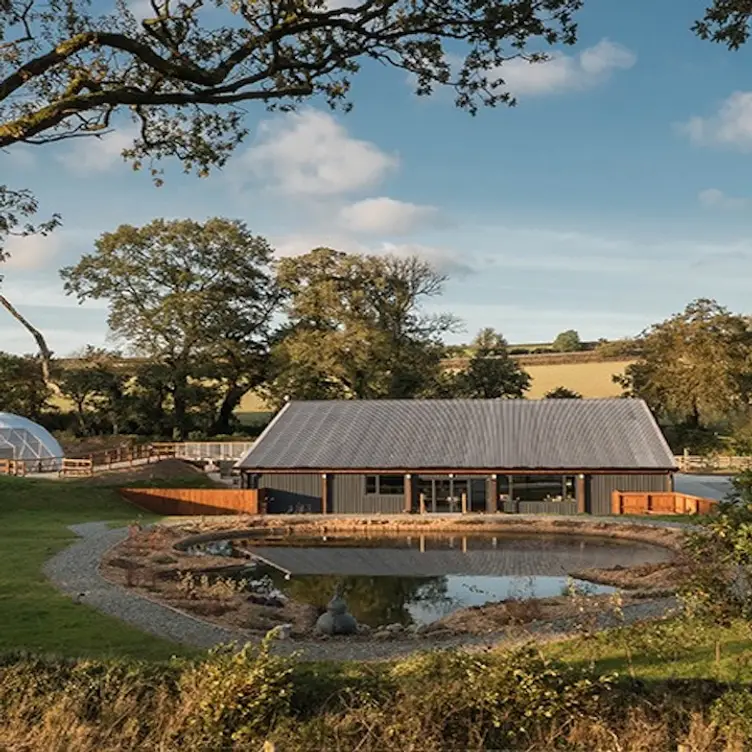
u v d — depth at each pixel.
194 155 14.11
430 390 67.06
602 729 8.27
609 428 45.06
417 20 11.91
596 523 36.22
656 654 12.86
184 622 19.09
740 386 62.75
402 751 8.09
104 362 66.06
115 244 65.56
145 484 46.12
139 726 8.70
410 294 67.69
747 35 11.73
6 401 66.00
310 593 25.05
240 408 91.69
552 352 93.69
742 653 12.13
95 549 29.08
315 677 9.36
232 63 11.61
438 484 42.50
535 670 8.98
